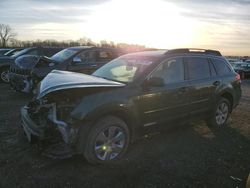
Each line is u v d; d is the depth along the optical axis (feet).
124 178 12.14
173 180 12.19
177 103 16.15
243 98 33.17
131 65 16.08
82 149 12.46
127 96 13.67
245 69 64.18
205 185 11.93
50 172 12.35
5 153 13.96
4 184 11.27
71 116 12.15
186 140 17.04
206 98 18.12
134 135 14.44
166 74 15.85
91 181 11.79
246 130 19.74
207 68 18.70
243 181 12.42
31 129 12.85
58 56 30.37
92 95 12.76
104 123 12.89
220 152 15.47
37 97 13.85
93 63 29.91
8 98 27.61
